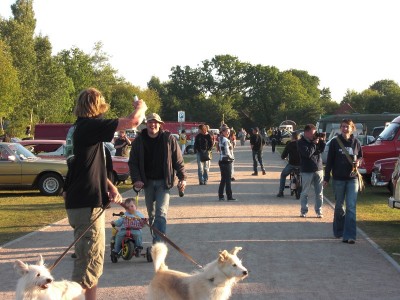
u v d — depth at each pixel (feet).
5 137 111.55
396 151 78.23
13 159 67.97
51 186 68.85
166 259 33.35
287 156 65.10
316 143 49.90
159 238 31.96
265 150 200.44
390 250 35.70
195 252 35.17
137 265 32.01
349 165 38.70
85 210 21.24
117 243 32.55
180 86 429.79
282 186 64.90
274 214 51.47
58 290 19.45
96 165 21.35
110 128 20.70
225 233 41.70
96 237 21.42
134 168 31.81
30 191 75.05
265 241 38.68
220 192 62.08
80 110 21.31
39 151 86.12
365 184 81.05
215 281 20.99
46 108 238.68
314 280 28.43
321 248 36.40
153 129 31.63
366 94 375.04
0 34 226.38
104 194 21.63
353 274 29.63
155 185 32.01
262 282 28.02
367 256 34.06
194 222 46.80
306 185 49.85
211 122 401.49
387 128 81.87
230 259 20.86
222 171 61.57
